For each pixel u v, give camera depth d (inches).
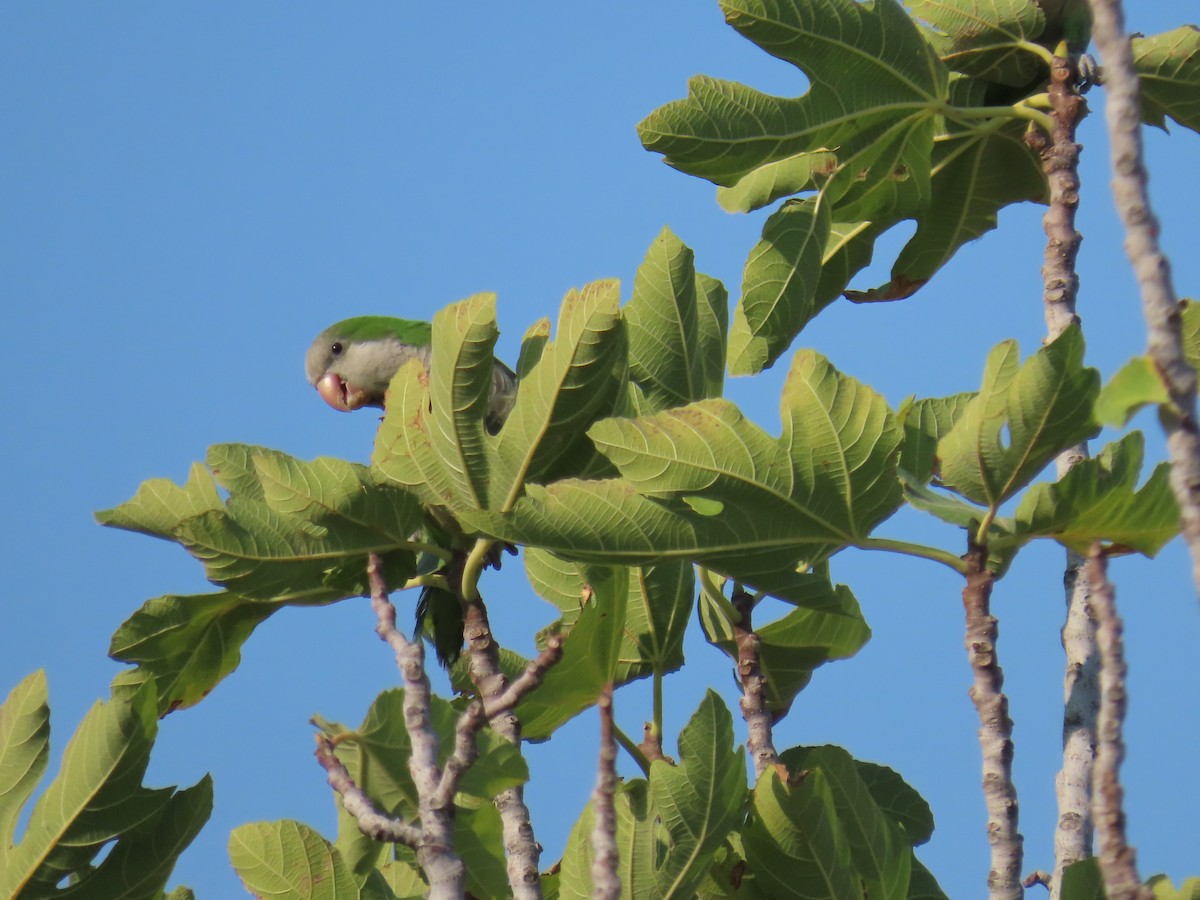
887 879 338.0
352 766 312.8
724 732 326.3
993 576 301.1
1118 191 197.5
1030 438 294.0
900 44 384.2
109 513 324.8
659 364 383.2
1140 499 294.0
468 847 322.7
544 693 324.8
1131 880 205.5
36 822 311.9
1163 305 192.4
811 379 299.1
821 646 408.8
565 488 303.1
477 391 321.4
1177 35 396.8
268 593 336.5
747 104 379.2
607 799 249.3
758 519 306.2
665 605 398.0
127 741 310.0
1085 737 337.4
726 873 338.0
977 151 414.6
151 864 318.7
